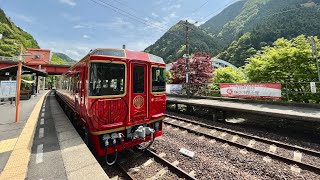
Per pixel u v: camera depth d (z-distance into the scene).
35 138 5.49
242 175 4.70
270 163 5.45
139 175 4.75
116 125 5.00
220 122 11.08
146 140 5.89
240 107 10.16
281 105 10.82
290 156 5.96
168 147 6.52
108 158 5.66
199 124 10.02
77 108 6.59
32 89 22.48
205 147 6.65
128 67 5.34
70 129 6.46
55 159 4.08
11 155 4.12
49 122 7.65
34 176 3.39
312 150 6.27
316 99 10.79
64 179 3.30
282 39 13.01
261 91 12.00
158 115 6.15
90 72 4.71
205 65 20.36
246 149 6.49
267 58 13.00
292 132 8.66
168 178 4.61
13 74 16.97
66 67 42.59
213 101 13.86
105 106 4.86
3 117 8.27
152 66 5.98
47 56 47.88
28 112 9.68
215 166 5.16
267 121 10.02
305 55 10.92
